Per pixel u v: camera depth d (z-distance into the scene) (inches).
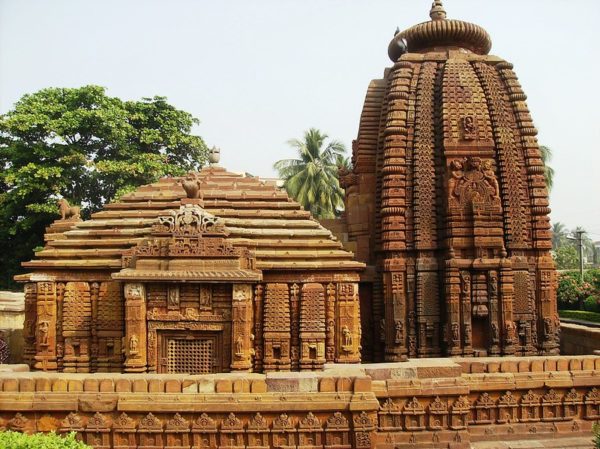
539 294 608.7
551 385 455.8
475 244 588.1
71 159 1295.5
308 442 372.5
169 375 386.0
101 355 528.4
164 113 1505.9
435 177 622.2
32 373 394.3
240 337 495.2
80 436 369.4
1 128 1300.4
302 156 1836.9
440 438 410.0
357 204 697.0
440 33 698.8
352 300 535.2
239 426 369.7
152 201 602.5
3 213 1295.5
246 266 507.8
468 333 583.2
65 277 536.4
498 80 652.7
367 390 375.6
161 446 369.1
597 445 374.9
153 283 503.5
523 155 628.7
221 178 624.4
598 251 4635.8
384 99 688.4
